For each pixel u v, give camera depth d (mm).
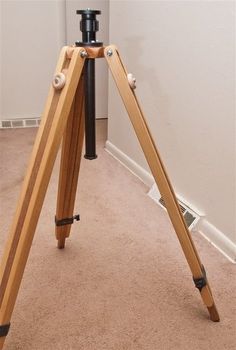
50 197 1902
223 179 1455
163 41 1749
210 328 1119
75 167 1253
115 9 2219
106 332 1098
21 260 887
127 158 2303
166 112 1805
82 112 1124
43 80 3072
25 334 1084
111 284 1296
